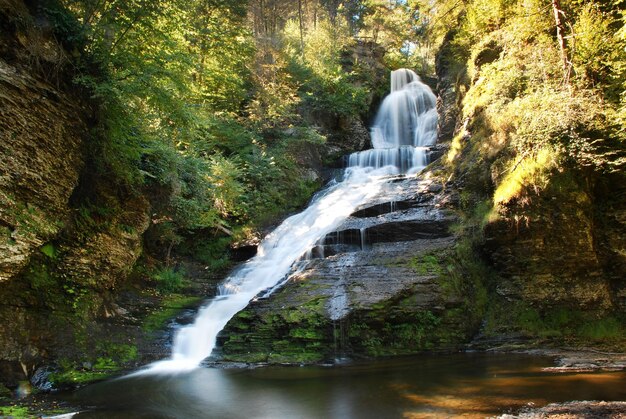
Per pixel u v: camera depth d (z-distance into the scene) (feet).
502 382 25.52
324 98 92.68
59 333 30.48
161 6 35.63
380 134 105.91
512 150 43.09
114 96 31.53
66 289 32.12
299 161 76.23
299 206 69.92
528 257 40.14
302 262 47.03
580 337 36.29
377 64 119.34
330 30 110.11
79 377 29.07
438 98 81.35
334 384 27.45
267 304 39.32
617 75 35.73
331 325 36.09
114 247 37.40
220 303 45.57
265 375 30.78
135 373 31.68
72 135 30.91
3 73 25.48
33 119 27.14
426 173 61.87
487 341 38.01
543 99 37.47
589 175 38.29
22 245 25.41
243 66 82.94
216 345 37.76
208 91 75.82
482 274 42.60
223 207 60.85
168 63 38.78
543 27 43.04
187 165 47.70
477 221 45.42
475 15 58.29
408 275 39.91
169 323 40.22
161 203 47.03
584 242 37.60
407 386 25.86
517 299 40.19
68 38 30.17
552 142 37.65
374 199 57.93
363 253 44.62
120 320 37.45
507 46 48.52
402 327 36.99
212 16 79.77
